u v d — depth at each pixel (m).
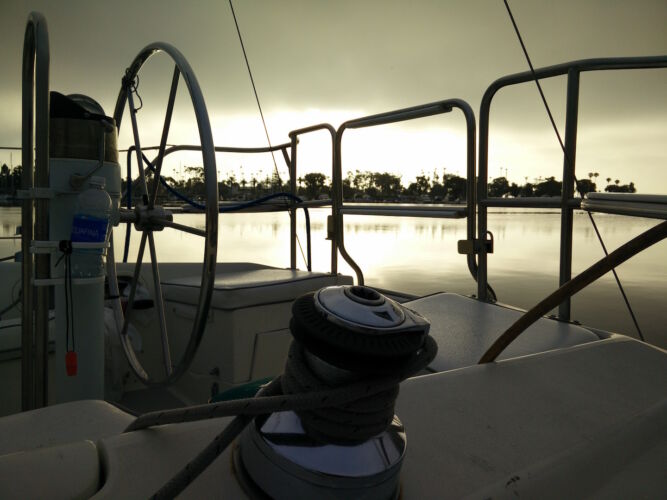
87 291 1.30
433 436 0.71
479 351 1.34
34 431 0.73
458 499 0.58
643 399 0.90
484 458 0.67
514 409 0.81
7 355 1.73
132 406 1.80
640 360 1.06
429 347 0.56
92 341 1.32
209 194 1.09
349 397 0.49
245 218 25.67
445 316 1.65
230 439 0.50
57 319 1.31
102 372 1.37
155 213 1.38
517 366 0.95
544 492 0.65
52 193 1.24
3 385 1.73
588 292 6.91
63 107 1.25
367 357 0.48
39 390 1.34
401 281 7.95
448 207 2.15
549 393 0.87
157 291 1.40
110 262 1.64
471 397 0.83
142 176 1.40
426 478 0.62
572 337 1.40
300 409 0.49
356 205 2.57
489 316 1.63
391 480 0.53
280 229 18.19
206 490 0.54
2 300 2.32
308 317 0.51
